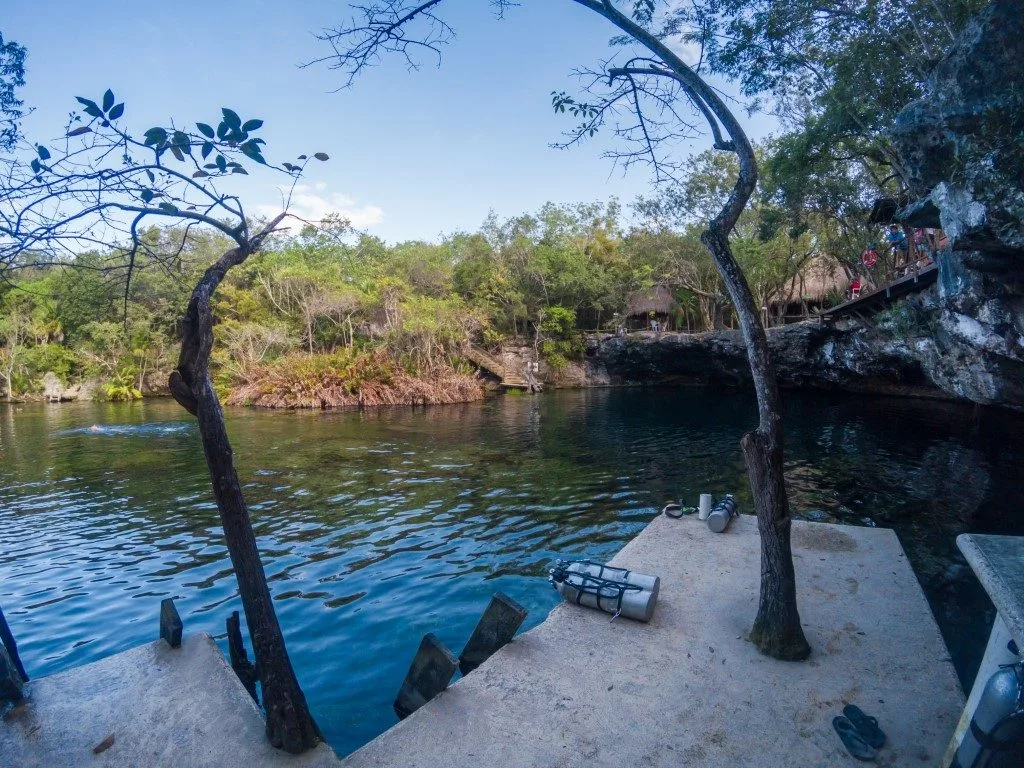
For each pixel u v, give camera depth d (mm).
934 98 8258
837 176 20188
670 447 18359
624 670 4223
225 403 36125
